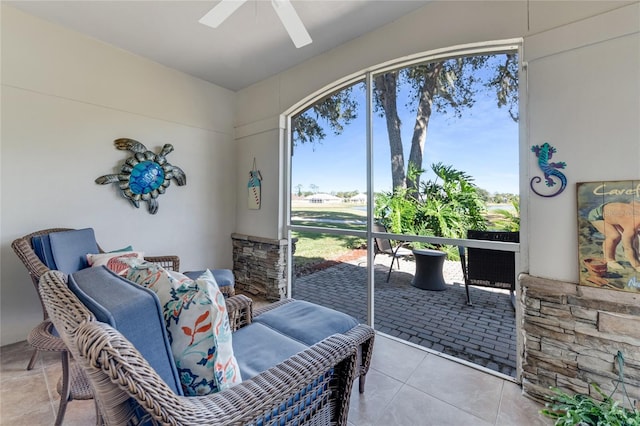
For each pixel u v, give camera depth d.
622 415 1.09
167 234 3.37
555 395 1.62
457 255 2.33
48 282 0.91
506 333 2.11
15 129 2.40
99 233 2.85
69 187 2.67
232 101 4.01
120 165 2.98
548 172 1.80
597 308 1.59
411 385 1.90
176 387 0.85
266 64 3.29
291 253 3.57
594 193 1.64
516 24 1.94
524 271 1.91
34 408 1.66
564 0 1.76
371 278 2.75
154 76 3.24
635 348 1.49
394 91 2.64
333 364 1.17
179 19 2.51
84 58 2.74
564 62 1.75
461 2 2.17
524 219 1.93
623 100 1.58
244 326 1.72
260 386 0.96
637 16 1.54
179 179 3.44
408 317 2.57
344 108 3.02
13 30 2.37
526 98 1.91
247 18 2.47
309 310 1.88
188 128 3.55
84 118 2.75
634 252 1.52
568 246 1.73
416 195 2.51
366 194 2.81
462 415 1.64
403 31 2.46
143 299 0.81
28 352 2.26
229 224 4.01
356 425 1.56
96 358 0.64
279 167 3.50
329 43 2.87
